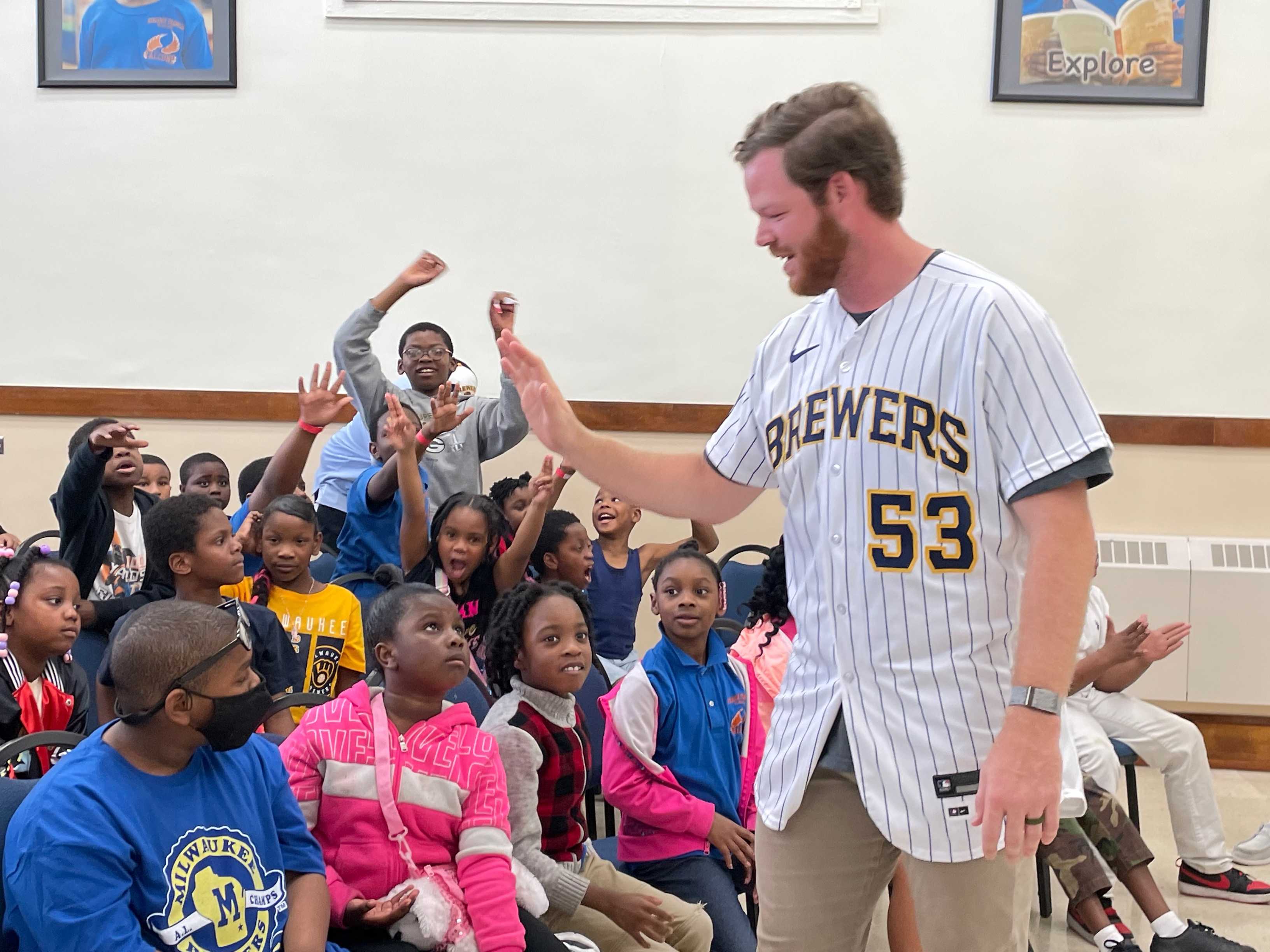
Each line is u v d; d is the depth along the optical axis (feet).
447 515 9.00
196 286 13.42
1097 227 12.98
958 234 13.05
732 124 13.14
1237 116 12.84
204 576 7.43
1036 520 3.50
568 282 13.32
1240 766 12.78
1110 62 12.85
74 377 13.44
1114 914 8.01
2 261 13.41
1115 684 9.34
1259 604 12.55
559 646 6.45
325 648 8.29
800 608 4.06
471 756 5.71
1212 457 13.06
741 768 7.45
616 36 13.14
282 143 13.30
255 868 4.77
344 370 11.59
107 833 4.34
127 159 13.34
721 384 13.33
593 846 7.59
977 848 3.66
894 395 3.70
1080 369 13.10
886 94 13.00
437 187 13.30
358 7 13.15
